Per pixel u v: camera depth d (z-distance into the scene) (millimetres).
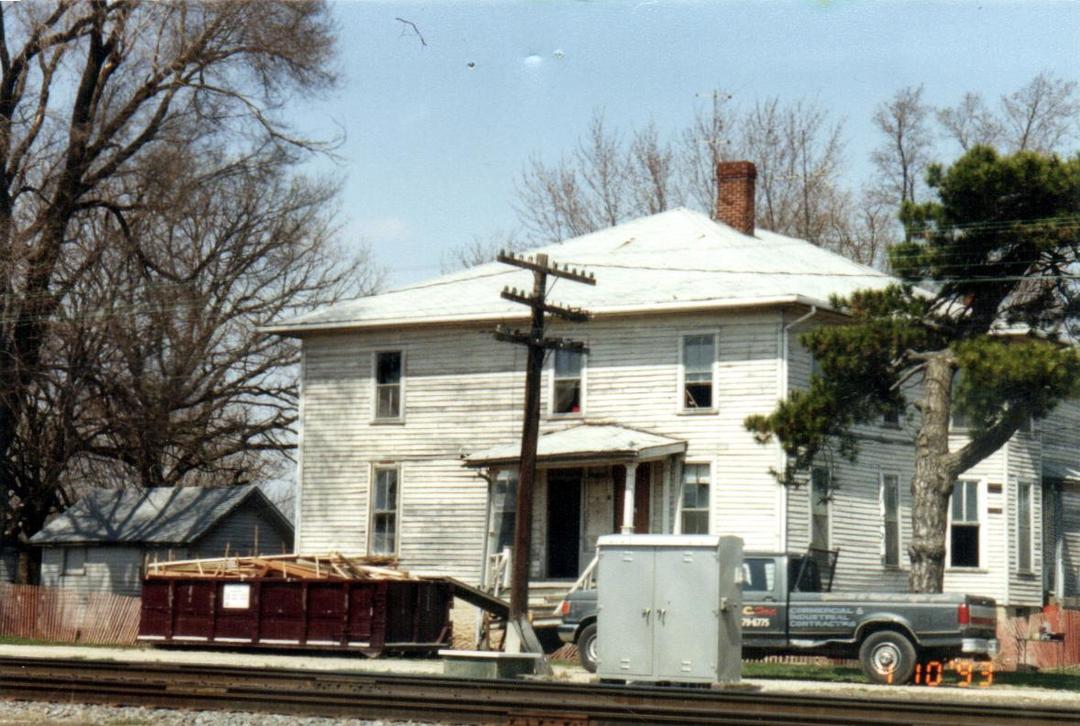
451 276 48406
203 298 57562
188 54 48656
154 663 27047
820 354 33594
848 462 41281
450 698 20266
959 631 28812
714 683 26641
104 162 51344
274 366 59875
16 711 20031
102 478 58719
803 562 30938
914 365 34344
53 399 52000
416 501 44531
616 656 27172
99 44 49781
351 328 45812
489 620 39625
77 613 44031
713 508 40000
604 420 42062
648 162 74625
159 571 37938
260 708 20344
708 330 40938
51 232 49188
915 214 33781
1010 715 19891
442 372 44750
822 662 36938
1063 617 39875
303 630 35844
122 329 52188
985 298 33938
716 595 26766
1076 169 32375
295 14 49031
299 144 50781
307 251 60688
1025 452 44812
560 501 42312
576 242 49281
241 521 54156
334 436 46125
